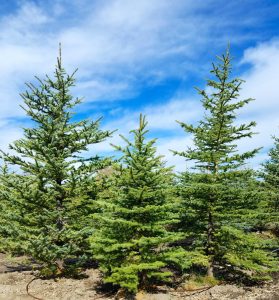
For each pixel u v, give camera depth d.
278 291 12.62
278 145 20.34
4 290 13.12
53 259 14.12
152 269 12.83
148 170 12.59
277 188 18.91
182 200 14.30
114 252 12.44
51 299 12.23
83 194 15.17
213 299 12.08
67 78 15.88
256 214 13.33
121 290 12.37
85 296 12.54
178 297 12.29
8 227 13.70
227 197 14.33
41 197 14.31
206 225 14.55
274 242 15.16
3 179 13.90
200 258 13.41
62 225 14.88
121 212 12.75
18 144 14.64
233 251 13.78
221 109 13.80
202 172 14.66
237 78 13.69
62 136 15.50
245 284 13.79
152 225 12.29
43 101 15.57
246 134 13.67
